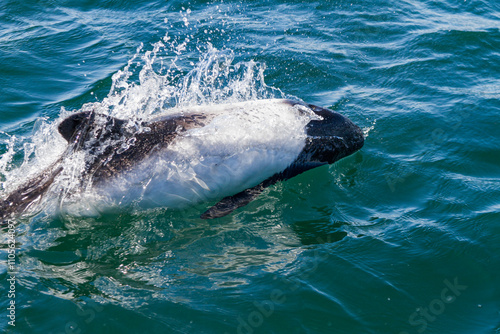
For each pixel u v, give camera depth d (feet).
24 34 40.88
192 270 20.40
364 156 27.61
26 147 27.37
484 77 34.86
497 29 40.75
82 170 22.75
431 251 21.34
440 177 25.89
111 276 20.06
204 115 24.47
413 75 35.04
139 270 20.43
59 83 34.55
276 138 24.80
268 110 25.43
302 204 24.58
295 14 44.39
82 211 23.02
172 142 23.11
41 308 18.26
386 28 41.73
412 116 30.53
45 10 45.16
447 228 22.61
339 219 23.58
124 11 45.29
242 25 42.34
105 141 22.75
